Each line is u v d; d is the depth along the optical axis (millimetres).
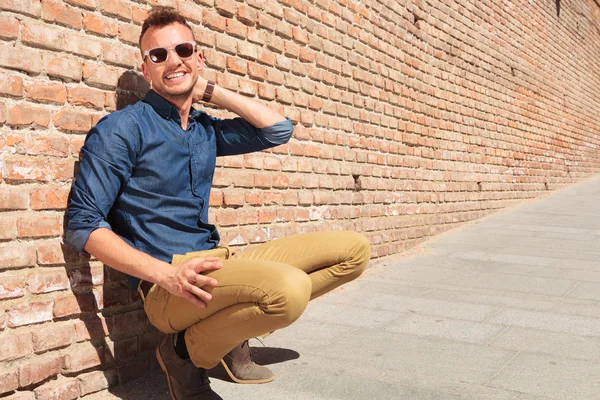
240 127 2945
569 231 6941
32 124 2539
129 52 3049
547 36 10734
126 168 2445
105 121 2469
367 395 2674
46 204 2574
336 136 5074
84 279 2723
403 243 6051
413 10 6500
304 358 3150
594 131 13602
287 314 2205
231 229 3855
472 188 7789
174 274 2227
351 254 2805
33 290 2496
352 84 5332
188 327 2461
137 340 2947
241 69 3994
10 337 2383
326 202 4891
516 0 9406
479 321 3832
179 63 2574
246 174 4004
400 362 3090
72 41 2740
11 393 2377
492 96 8492
